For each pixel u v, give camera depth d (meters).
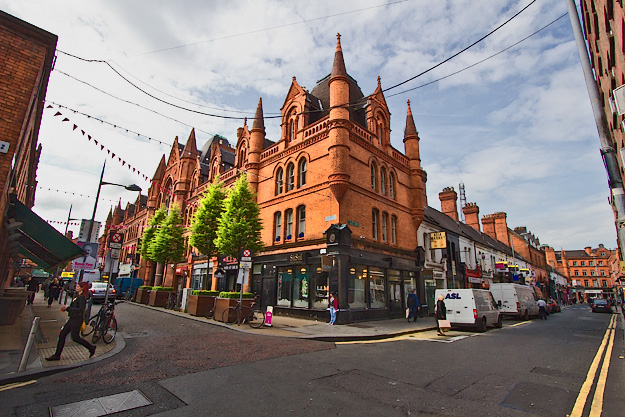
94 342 8.97
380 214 19.95
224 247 16.64
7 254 12.68
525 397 5.30
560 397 5.31
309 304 16.83
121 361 7.30
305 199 18.62
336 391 5.43
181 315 16.56
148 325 13.05
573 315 30.23
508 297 23.33
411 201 23.80
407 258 21.64
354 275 16.83
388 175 21.62
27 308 18.41
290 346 9.41
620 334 14.16
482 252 36.12
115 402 4.80
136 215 47.34
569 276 98.94
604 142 5.22
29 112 8.59
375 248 18.72
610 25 6.79
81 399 4.91
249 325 13.29
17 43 8.26
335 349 9.30
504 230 51.62
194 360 7.44
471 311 14.82
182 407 4.64
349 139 18.30
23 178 13.88
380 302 18.48
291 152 20.42
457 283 28.36
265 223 21.12
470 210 46.19
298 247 18.22
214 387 5.54
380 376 6.40
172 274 32.97
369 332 12.73
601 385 6.02
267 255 19.91
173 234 26.00
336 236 16.05
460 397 5.25
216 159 30.98
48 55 9.03
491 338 12.54
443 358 8.32
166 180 40.50
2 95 7.81
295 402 4.89
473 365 7.55
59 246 12.39
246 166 23.50
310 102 21.34
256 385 5.67
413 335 13.28
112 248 11.28
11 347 8.14
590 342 11.57
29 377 5.91
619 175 4.99
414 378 6.31
